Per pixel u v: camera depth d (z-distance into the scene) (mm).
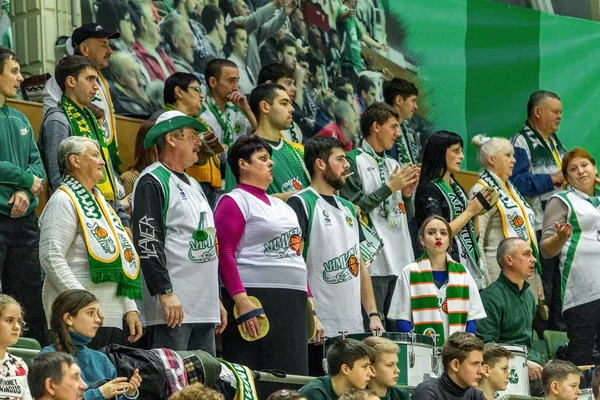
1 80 16047
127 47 20547
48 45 20375
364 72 23719
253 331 15789
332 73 23234
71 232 14789
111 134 18078
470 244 19859
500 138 21000
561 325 21156
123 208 16703
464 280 18328
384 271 18750
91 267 14719
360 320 17250
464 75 25094
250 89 22031
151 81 20734
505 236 20516
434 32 24859
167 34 21062
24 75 20016
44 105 17266
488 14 25531
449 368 15617
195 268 15711
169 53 21047
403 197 19844
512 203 20703
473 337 15703
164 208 15656
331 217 17266
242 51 22016
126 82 20422
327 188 17453
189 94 18984
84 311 13281
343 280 17141
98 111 17625
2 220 15508
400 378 16484
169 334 15469
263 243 16297
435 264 18328
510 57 25688
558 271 21016
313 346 17203
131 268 15078
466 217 19500
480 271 19844
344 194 18891
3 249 15508
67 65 16875
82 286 14766
